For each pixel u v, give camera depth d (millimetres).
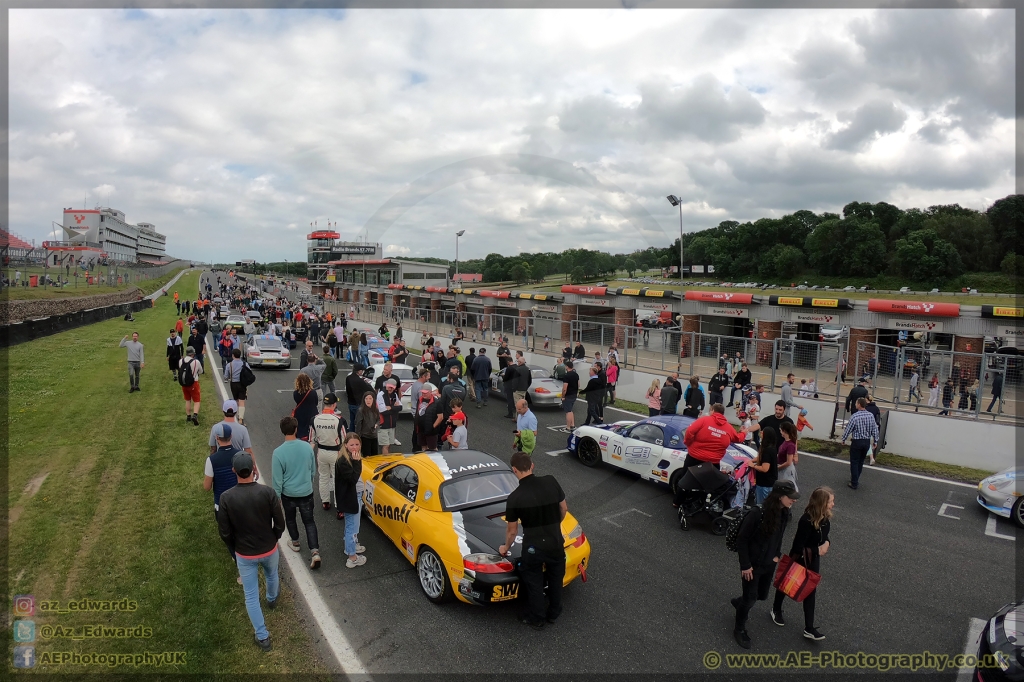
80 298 36438
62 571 5934
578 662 4844
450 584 5453
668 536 7680
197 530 6945
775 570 5461
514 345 17031
